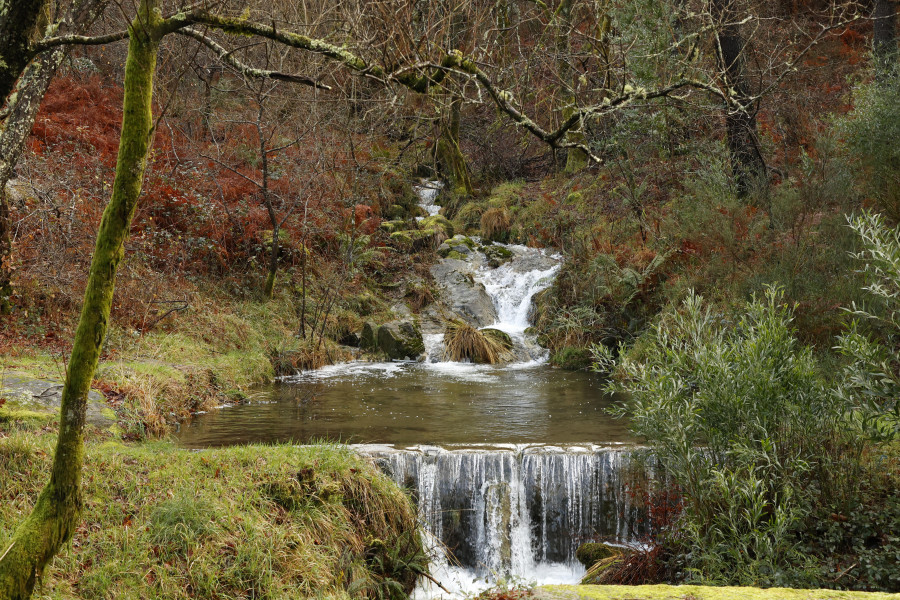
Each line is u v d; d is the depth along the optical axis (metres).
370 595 5.24
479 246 17.11
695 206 11.92
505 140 21.06
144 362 9.53
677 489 6.12
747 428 5.19
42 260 9.77
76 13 6.24
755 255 10.41
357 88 8.92
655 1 7.18
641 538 6.50
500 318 15.16
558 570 6.66
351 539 5.39
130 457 5.71
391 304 15.10
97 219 10.39
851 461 5.37
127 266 11.05
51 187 10.54
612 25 7.36
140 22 3.19
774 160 12.82
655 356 5.74
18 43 3.30
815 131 11.69
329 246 14.95
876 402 4.89
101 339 3.30
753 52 12.32
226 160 14.20
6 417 6.34
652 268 12.20
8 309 9.25
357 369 12.36
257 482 5.45
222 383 9.95
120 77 15.86
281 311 13.15
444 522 6.75
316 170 14.19
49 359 8.46
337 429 7.98
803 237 9.62
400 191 19.22
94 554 4.43
